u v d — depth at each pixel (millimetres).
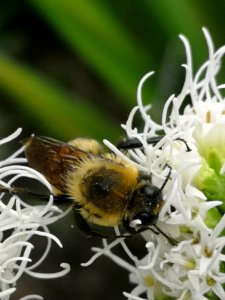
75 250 146
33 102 124
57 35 147
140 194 76
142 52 128
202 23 125
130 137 79
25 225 79
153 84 128
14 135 81
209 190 77
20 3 148
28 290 144
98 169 78
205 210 75
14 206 92
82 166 80
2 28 152
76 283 146
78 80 158
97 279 147
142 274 82
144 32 131
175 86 128
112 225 79
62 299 145
